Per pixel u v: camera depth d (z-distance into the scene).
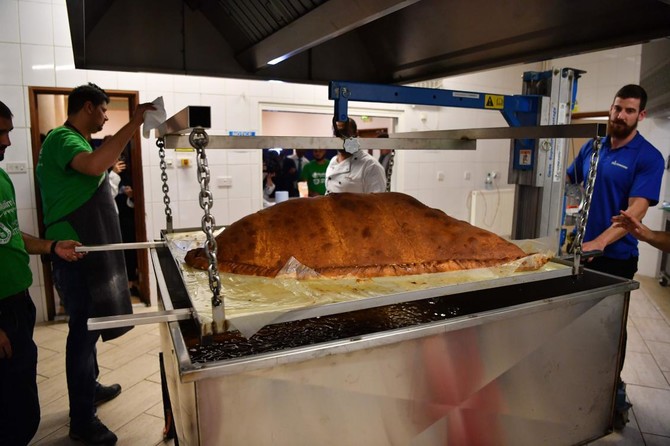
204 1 1.85
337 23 1.20
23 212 3.11
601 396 1.33
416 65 2.06
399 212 1.35
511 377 1.14
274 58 1.68
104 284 1.92
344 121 1.24
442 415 1.05
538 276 1.18
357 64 2.28
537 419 1.21
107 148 1.69
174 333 0.90
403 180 4.64
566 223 2.75
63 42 3.04
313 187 4.43
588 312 1.24
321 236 1.22
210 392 0.79
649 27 1.32
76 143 1.80
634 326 3.18
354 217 1.29
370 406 0.96
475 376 1.08
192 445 0.84
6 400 1.54
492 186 5.27
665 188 4.22
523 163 2.07
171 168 3.48
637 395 2.28
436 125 4.70
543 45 1.58
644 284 4.16
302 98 3.87
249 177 3.76
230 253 1.19
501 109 1.71
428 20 1.76
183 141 1.47
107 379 2.42
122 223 3.77
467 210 5.13
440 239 1.28
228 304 0.93
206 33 1.97
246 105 3.65
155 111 1.28
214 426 0.81
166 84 3.36
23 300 1.58
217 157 3.62
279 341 1.20
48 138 1.86
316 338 1.22
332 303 0.93
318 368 0.88
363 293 1.02
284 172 4.94
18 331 1.54
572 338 1.22
